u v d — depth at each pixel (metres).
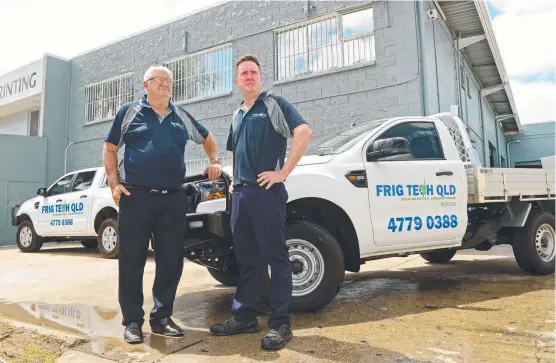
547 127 22.52
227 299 4.48
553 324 3.28
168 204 3.16
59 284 5.46
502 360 2.56
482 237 5.16
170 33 12.44
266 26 10.52
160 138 3.14
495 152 19.31
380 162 4.05
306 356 2.65
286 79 10.05
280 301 2.93
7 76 16.20
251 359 2.61
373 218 3.85
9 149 13.51
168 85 3.18
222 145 11.12
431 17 9.13
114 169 3.17
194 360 2.62
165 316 3.22
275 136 3.07
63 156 14.83
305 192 3.64
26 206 9.53
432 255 6.91
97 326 3.51
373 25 9.12
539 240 5.50
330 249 3.57
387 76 8.88
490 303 4.01
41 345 2.98
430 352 2.70
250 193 3.00
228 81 11.22
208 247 3.77
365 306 3.98
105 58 14.12
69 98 15.04
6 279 5.88
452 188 4.38
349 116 9.24
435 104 9.16
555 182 5.78
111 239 7.69
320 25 9.84
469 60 13.40
